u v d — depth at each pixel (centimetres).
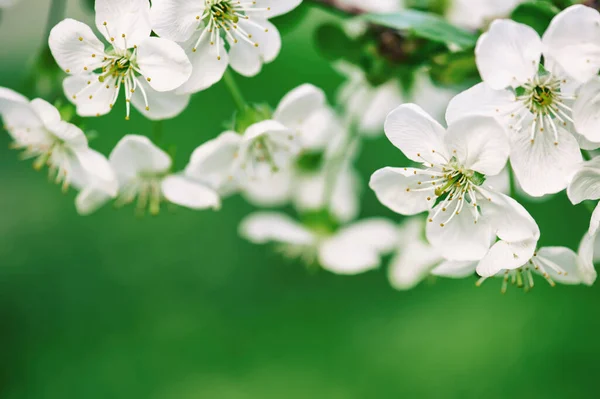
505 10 38
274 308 58
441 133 34
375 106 41
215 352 57
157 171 36
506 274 34
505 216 34
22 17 50
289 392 55
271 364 56
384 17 36
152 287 60
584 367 51
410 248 40
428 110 40
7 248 60
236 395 55
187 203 36
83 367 58
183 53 33
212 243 60
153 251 60
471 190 34
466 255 34
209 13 34
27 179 61
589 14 33
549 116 34
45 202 61
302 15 36
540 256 34
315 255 41
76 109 35
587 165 33
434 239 34
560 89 34
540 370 52
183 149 53
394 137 34
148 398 56
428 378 53
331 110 40
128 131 52
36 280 59
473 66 36
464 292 55
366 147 54
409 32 36
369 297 57
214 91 52
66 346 58
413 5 39
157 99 34
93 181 36
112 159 35
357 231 41
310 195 41
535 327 52
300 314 57
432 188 34
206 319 58
